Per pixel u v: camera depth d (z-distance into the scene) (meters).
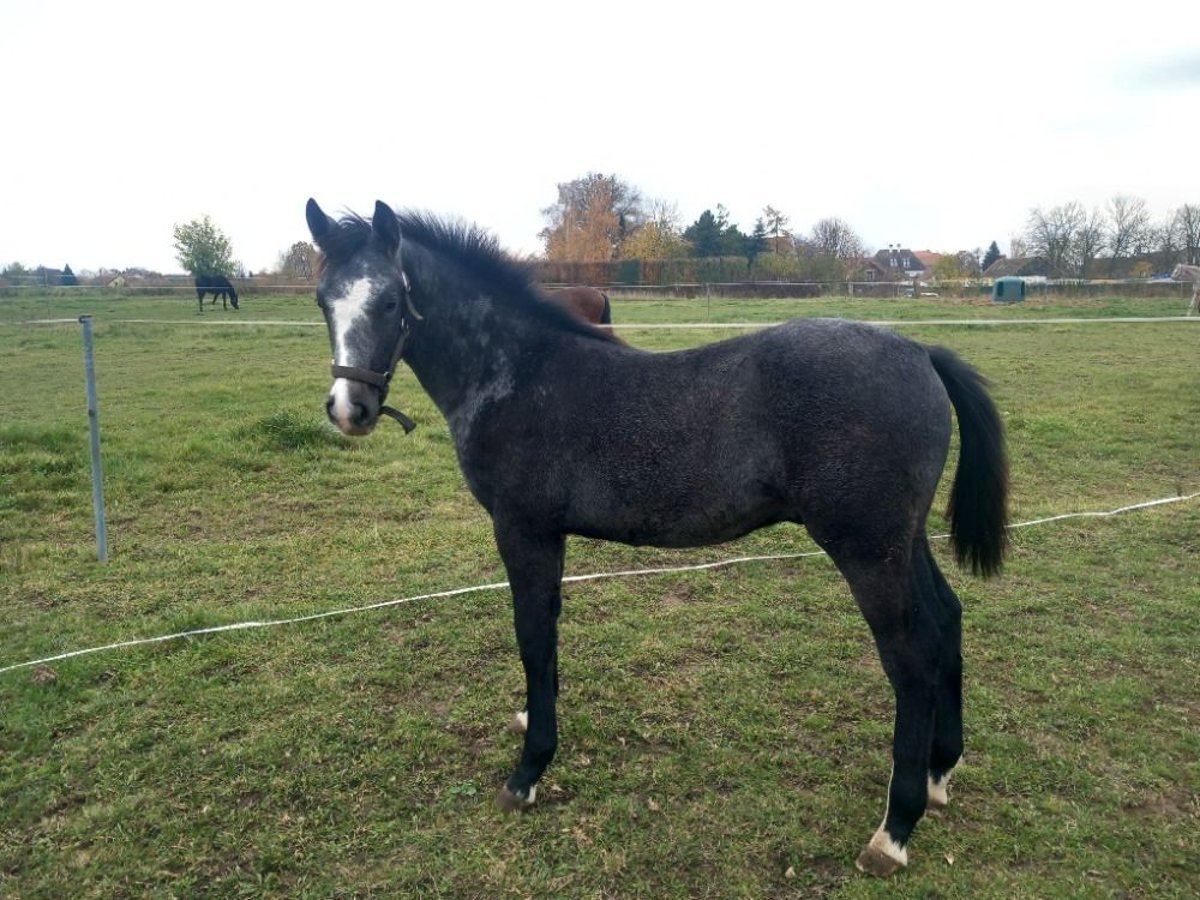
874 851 2.50
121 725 3.29
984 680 3.57
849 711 3.37
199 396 10.09
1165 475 6.64
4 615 4.32
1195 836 2.62
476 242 3.00
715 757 3.07
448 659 3.83
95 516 5.43
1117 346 14.45
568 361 2.82
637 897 2.43
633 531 2.71
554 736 2.86
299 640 4.00
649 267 36.84
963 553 2.71
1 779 2.98
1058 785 2.88
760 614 4.25
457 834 2.70
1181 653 3.75
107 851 2.61
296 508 6.16
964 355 13.34
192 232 37.28
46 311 24.67
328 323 2.73
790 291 33.25
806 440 2.39
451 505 6.18
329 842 2.66
